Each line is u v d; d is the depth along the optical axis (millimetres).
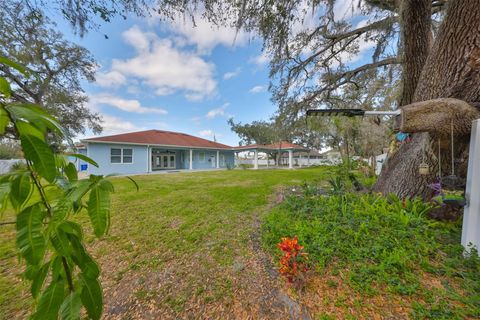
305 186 5129
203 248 2689
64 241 685
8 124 633
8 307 1756
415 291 1597
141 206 4719
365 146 9602
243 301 1761
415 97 3059
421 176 3166
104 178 733
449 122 2131
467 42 2363
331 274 1900
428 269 1821
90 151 12305
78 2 2758
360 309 1532
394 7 4004
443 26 2590
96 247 2793
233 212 4141
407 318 1414
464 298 1484
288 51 5145
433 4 4027
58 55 7605
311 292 1751
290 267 1822
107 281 2094
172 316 1647
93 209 667
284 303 1701
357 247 2199
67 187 703
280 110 6941
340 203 3584
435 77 2688
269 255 2418
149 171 14508
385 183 3896
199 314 1657
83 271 780
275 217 3352
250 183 8078
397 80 5910
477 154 1958
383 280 1729
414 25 3420
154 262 2402
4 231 3395
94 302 775
